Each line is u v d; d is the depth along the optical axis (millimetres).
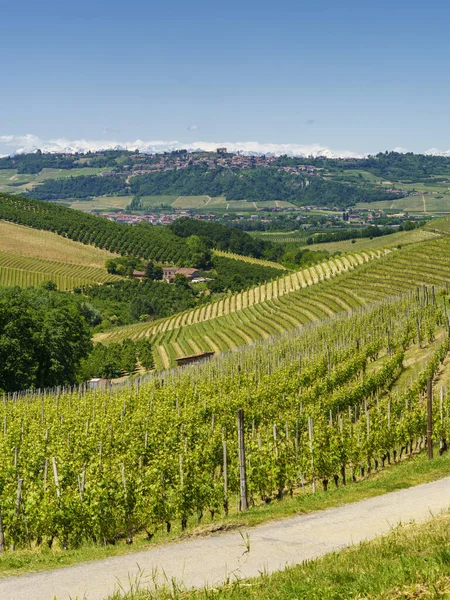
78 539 20703
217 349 91188
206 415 37156
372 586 10828
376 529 17078
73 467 24344
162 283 194250
